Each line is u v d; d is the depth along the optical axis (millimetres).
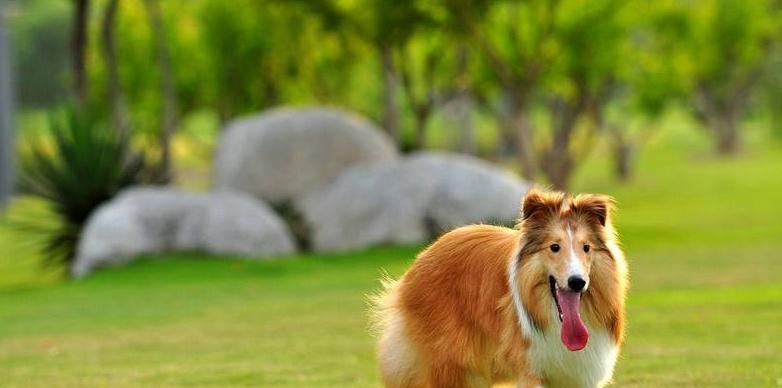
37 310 21656
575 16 36469
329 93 50531
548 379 8328
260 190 30406
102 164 29266
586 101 46938
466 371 8805
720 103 76000
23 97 104188
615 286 8164
